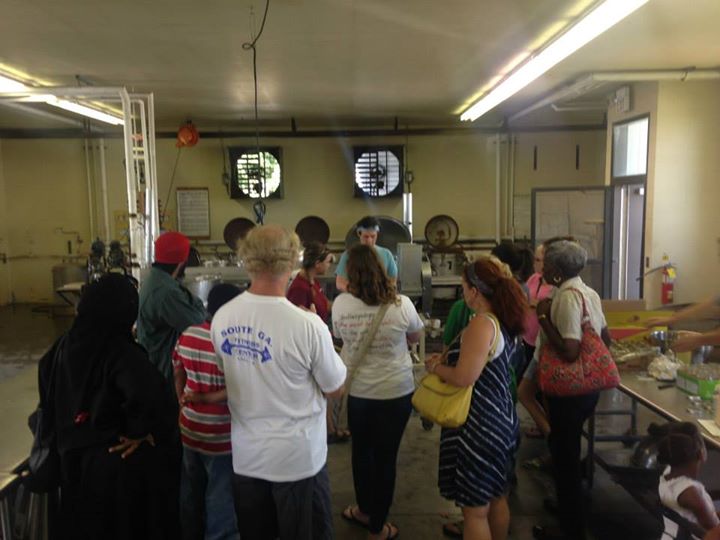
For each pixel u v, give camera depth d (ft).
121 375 5.79
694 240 16.49
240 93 18.99
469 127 26.43
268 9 10.73
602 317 8.32
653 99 16.37
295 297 10.93
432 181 26.81
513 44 13.12
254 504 5.59
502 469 7.04
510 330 7.06
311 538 5.77
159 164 26.58
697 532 6.36
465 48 13.46
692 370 8.31
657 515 8.10
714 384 7.95
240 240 5.76
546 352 8.18
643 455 7.37
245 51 13.75
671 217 16.44
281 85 17.79
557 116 25.00
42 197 27.14
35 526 6.77
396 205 26.86
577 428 8.05
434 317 22.54
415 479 10.68
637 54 14.08
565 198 18.51
